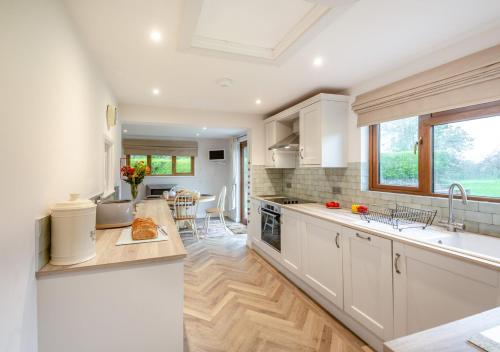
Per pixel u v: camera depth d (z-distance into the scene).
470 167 1.94
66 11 1.44
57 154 1.32
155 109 3.70
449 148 2.08
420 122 2.27
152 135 6.79
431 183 2.19
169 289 1.35
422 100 2.13
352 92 2.88
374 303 1.87
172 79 2.62
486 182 1.85
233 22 1.70
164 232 1.84
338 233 2.21
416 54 2.08
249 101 3.48
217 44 1.93
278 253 3.30
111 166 2.99
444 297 1.44
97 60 2.14
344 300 2.15
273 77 2.58
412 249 1.60
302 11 1.58
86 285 1.23
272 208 3.51
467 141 1.96
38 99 1.11
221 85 2.78
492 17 1.59
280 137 3.95
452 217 1.89
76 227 1.23
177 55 2.07
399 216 2.25
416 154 2.32
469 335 0.67
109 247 1.48
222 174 7.54
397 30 1.73
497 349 0.60
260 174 4.34
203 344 1.95
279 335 2.06
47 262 1.22
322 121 2.84
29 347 1.07
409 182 2.39
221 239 5.00
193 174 7.29
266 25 1.74
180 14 1.52
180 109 3.83
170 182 7.08
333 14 1.48
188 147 7.14
